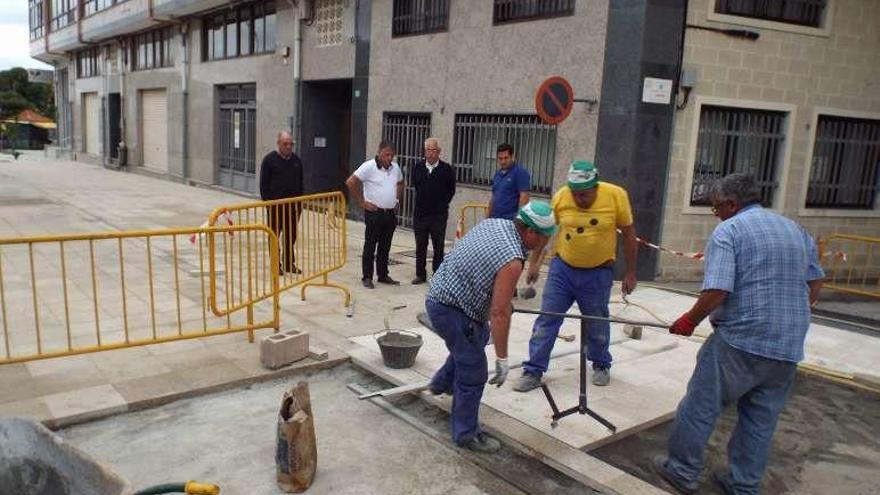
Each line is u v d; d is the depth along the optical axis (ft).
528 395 15.26
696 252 28.84
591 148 28.27
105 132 89.76
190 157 67.36
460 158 35.45
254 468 12.05
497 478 12.13
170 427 13.47
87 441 12.78
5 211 42.24
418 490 11.60
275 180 25.66
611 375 16.83
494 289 11.75
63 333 18.30
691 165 28.02
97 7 79.97
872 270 33.58
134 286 24.11
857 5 30.22
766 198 30.58
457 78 34.88
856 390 17.25
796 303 11.00
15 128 151.94
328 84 48.29
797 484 12.48
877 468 13.21
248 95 56.75
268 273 26.45
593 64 27.94
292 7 48.34
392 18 39.06
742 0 28.04
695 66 27.30
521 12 31.35
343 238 23.59
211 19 61.67
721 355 11.35
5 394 14.11
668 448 12.52
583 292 15.42
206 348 17.47
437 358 17.28
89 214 42.39
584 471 12.05
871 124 32.35
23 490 8.87
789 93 29.50
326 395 15.37
